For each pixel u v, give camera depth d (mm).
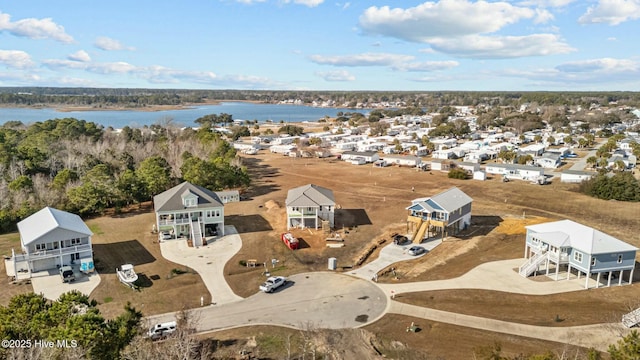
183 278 51250
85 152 107062
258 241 63781
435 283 49875
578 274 49875
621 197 88312
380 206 83625
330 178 113125
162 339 37312
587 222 72688
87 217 74312
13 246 59250
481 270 52750
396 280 51125
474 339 37938
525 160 129375
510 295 46219
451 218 64312
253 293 48031
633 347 26109
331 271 54062
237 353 35719
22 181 76938
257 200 88000
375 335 38906
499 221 72938
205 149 122875
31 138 110125
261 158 149500
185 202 63719
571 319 40938
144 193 82000
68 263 52625
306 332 39312
